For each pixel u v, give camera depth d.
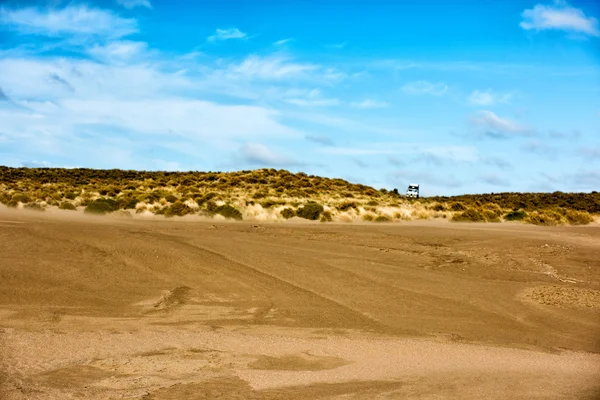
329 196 48.56
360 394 6.77
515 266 17.62
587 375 7.85
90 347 8.60
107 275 13.73
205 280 13.85
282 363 8.16
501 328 10.80
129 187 50.34
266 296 12.70
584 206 57.28
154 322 10.47
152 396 6.54
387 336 9.98
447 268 16.98
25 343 8.59
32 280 12.80
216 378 7.34
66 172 65.06
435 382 7.34
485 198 65.31
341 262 16.78
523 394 6.85
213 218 34.50
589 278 16.08
